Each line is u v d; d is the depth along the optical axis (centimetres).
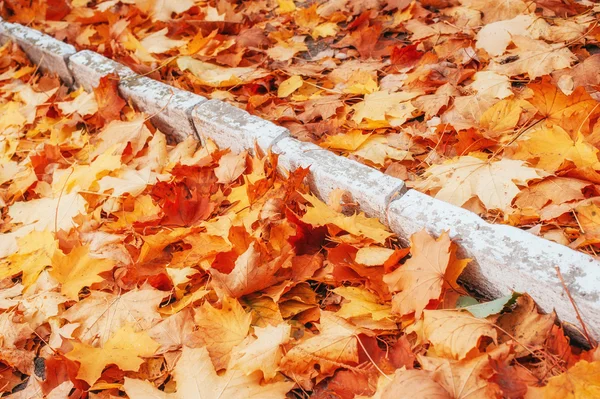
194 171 269
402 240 221
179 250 243
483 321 172
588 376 152
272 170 249
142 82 316
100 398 192
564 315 178
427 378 158
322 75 320
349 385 178
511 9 323
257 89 321
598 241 191
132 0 415
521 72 281
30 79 369
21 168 304
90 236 249
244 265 202
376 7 362
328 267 215
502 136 252
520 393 159
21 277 252
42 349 216
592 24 293
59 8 429
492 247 189
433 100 278
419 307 185
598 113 238
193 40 342
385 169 255
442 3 354
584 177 216
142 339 201
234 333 196
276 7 402
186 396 179
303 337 199
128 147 294
